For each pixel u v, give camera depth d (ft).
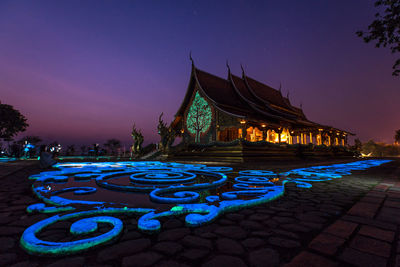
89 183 19.15
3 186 16.92
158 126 77.05
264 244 6.73
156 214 9.02
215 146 62.39
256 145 58.49
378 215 9.75
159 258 5.82
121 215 9.59
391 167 40.98
